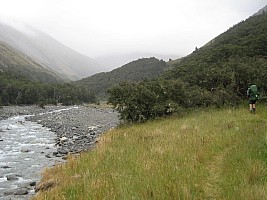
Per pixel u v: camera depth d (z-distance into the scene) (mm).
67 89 131125
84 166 13430
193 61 72000
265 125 16469
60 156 22781
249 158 10195
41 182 14391
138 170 10812
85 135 32719
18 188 14414
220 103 30281
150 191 8328
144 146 15516
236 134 15102
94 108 100125
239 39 73938
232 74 31219
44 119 55812
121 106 30859
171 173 9867
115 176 10422
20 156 23094
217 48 72312
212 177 9570
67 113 71250
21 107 94812
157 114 30000
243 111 24688
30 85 117625
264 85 30094
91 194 8844
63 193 9859
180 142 15016
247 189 7508
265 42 60500
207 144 13781
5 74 134250
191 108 30562
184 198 7793
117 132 24594
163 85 31578
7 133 36531
